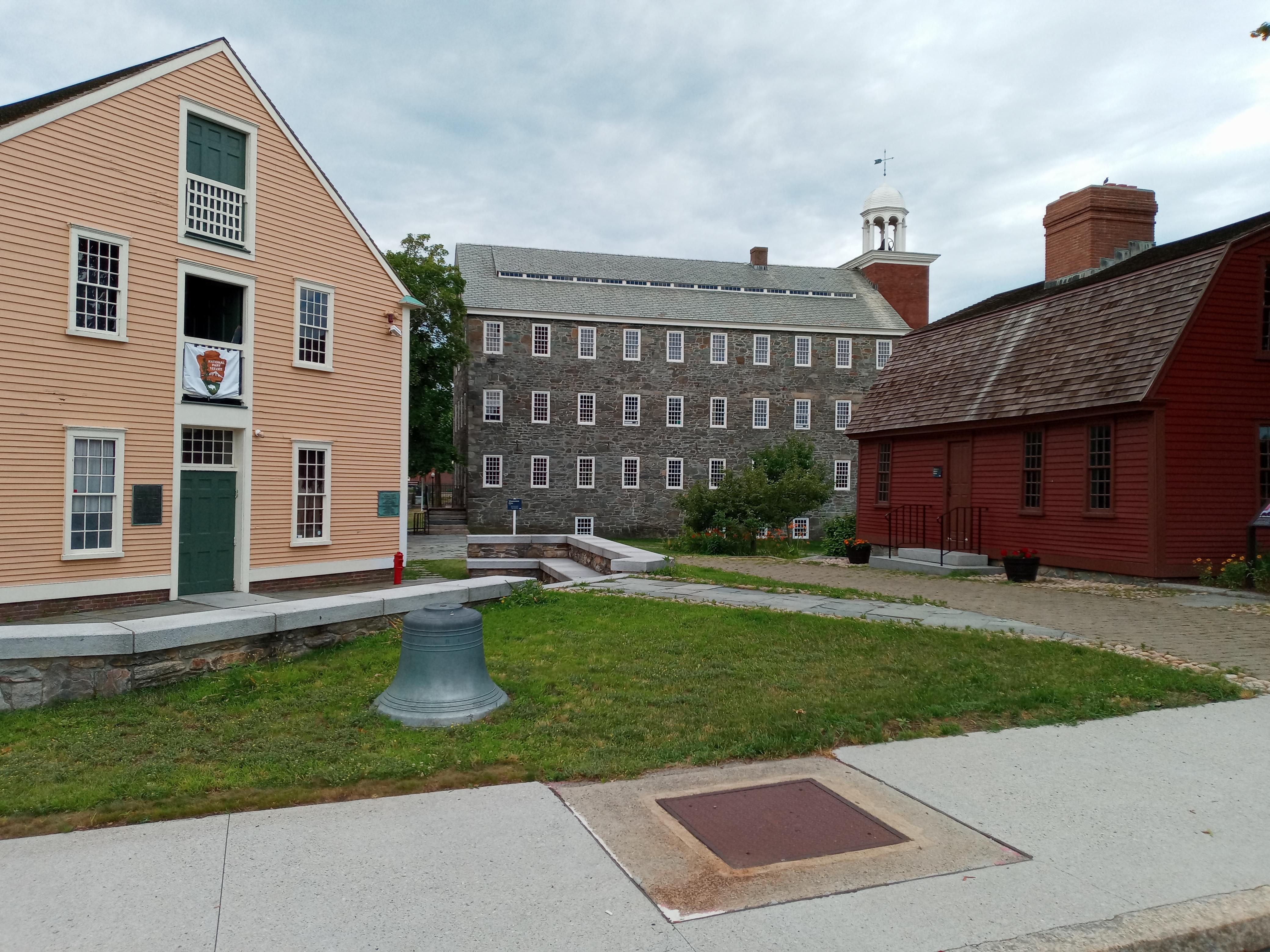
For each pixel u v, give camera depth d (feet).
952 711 21.13
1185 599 43.57
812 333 161.17
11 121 47.14
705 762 17.63
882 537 80.38
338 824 14.51
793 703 21.63
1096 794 16.14
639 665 25.82
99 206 49.21
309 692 23.76
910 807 15.40
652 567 49.60
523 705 21.63
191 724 21.09
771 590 43.19
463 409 171.73
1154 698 22.56
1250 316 52.26
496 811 15.07
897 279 180.24
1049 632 31.96
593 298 156.46
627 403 153.07
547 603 37.45
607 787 16.37
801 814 15.05
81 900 11.82
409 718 20.38
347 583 65.57
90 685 23.72
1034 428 60.80
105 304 49.96
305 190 62.18
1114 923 11.48
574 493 150.10
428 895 12.03
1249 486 52.03
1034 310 67.51
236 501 58.13
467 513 150.71
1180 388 50.44
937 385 74.64
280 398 60.34
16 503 45.73
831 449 161.17
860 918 11.53
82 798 15.49
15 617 45.70
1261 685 24.40
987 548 65.31
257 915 11.42
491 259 162.81
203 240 55.01
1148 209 71.87
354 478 66.33
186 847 13.58
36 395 46.55
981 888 12.42
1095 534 54.85
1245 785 16.65
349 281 65.82
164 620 26.02
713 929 11.21
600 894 12.10
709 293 167.53
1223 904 12.07
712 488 150.10
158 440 52.37
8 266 45.27
